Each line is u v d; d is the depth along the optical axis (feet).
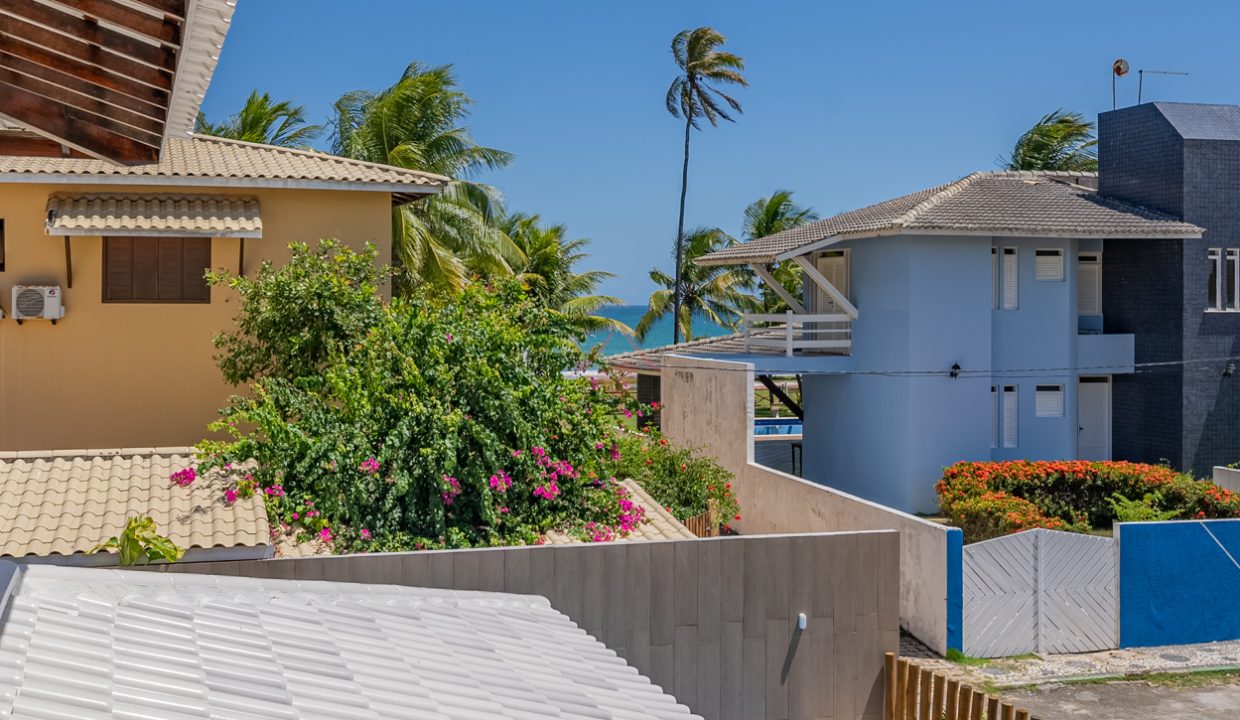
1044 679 43.80
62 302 52.60
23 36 15.38
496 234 103.81
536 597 26.50
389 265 52.70
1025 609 46.98
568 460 45.42
